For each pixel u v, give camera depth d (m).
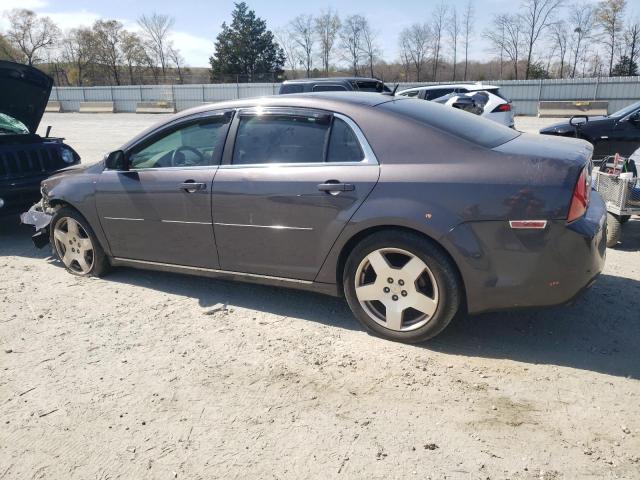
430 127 3.41
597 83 27.36
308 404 2.93
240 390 3.08
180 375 3.26
